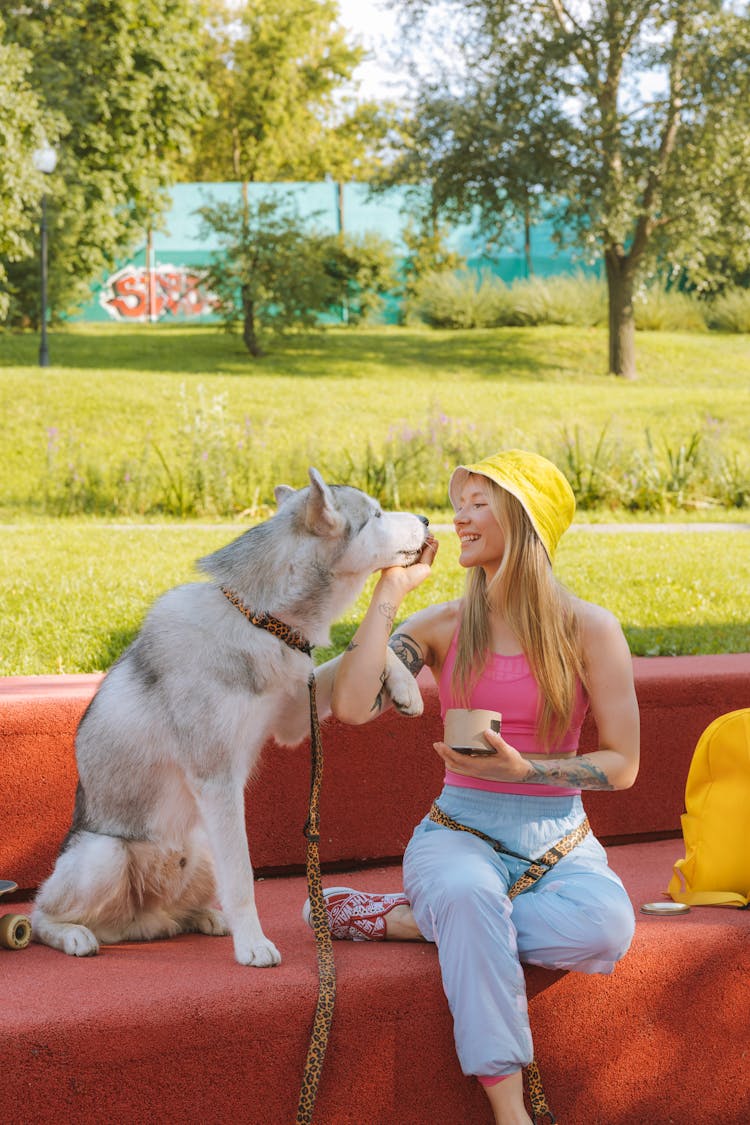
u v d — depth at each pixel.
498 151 21.45
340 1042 2.68
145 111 29.27
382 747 3.95
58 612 6.33
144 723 3.03
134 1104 2.52
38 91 23.70
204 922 3.30
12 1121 2.44
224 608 3.04
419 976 2.75
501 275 30.45
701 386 21.94
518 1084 2.64
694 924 3.13
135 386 17.77
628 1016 2.96
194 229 29.62
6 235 20.91
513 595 3.03
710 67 21.02
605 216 20.88
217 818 2.93
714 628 6.68
